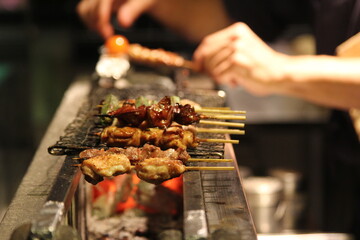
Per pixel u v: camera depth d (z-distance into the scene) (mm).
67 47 2016
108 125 899
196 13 1567
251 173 1671
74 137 867
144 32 1862
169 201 924
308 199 1615
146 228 895
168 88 1207
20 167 1940
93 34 1993
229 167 775
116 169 759
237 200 714
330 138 1362
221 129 899
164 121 842
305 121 1562
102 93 1144
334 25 1232
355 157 1295
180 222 905
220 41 1220
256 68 1161
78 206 812
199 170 770
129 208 928
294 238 1078
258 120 1558
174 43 1880
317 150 1612
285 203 1514
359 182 1383
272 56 1173
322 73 1107
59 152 822
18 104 2090
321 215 1598
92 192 907
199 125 950
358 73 1091
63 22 2029
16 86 2086
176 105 865
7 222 731
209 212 689
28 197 783
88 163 756
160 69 1469
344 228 1563
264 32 1523
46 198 730
